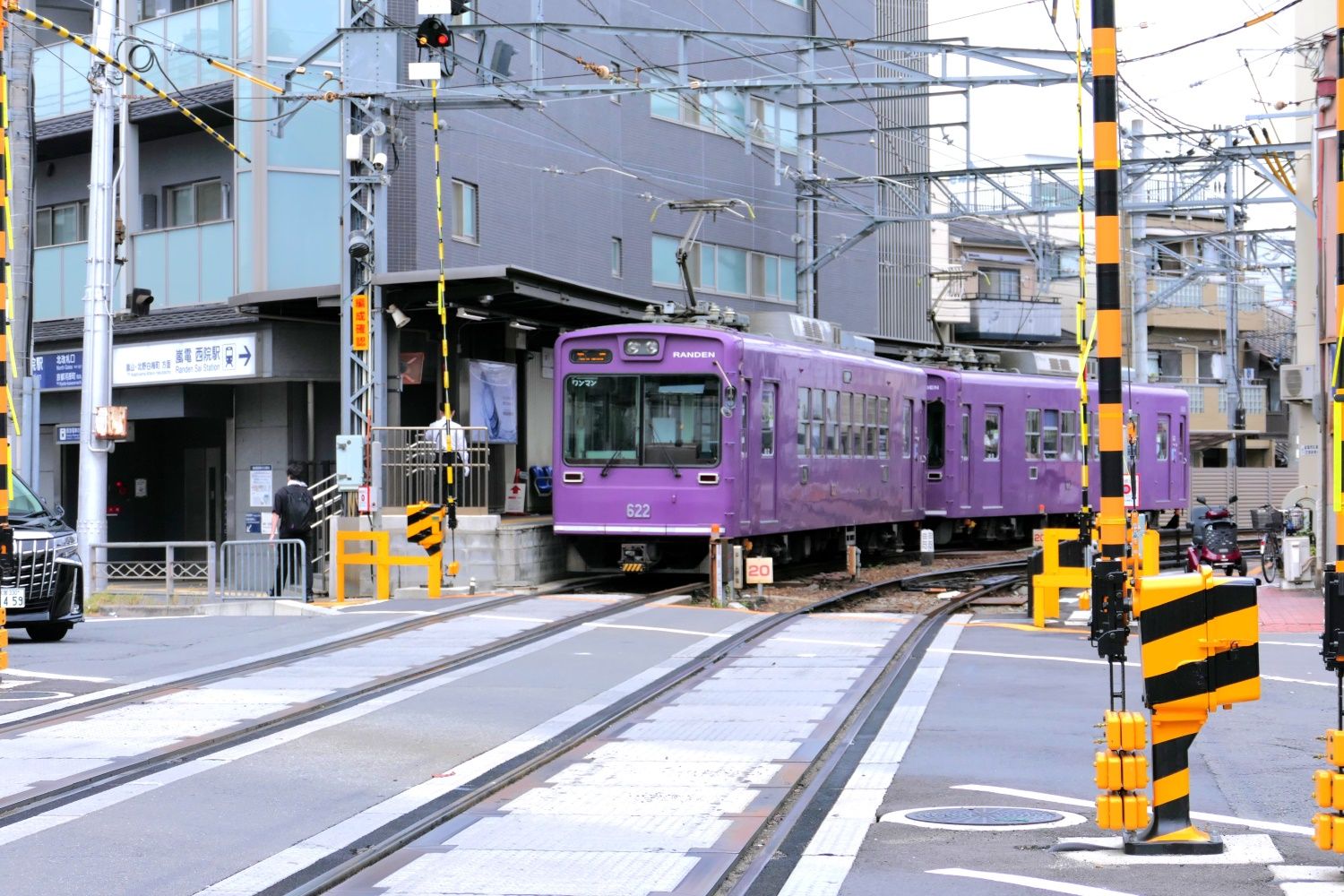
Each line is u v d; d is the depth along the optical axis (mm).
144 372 51375
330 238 49375
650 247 61469
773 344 42469
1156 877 12523
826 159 66375
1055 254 97375
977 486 58469
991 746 18609
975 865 13047
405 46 47500
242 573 39812
